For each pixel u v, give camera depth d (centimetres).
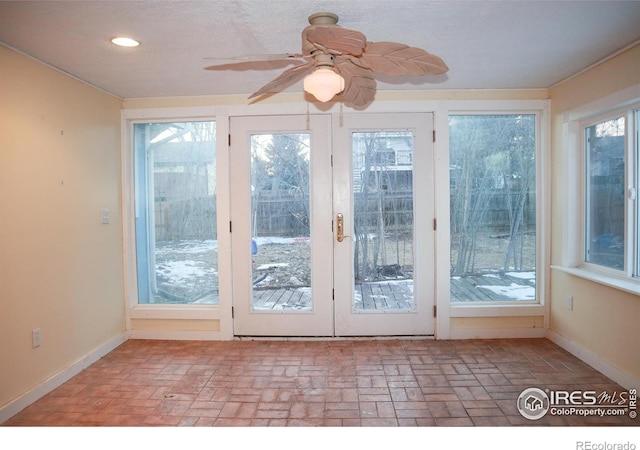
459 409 234
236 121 350
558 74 304
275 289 356
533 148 350
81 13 197
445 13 204
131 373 289
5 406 228
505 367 290
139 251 364
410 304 353
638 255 264
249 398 252
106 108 329
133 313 358
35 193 252
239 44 238
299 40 234
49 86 265
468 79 314
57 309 271
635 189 264
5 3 186
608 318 272
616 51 257
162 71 282
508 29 223
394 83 321
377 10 199
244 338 357
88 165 305
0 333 225
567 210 320
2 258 227
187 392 260
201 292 365
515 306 348
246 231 353
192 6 192
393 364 299
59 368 272
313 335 354
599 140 298
